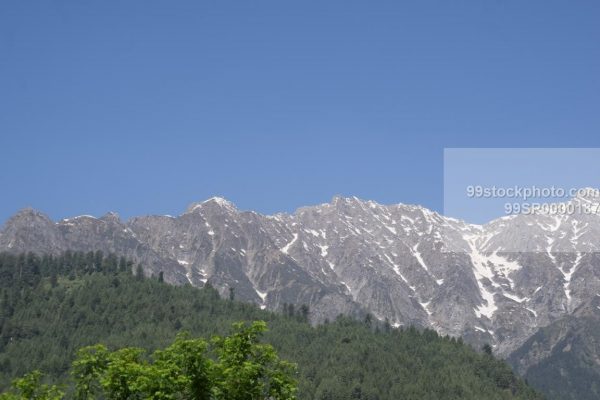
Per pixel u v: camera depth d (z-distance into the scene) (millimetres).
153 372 70625
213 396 72312
